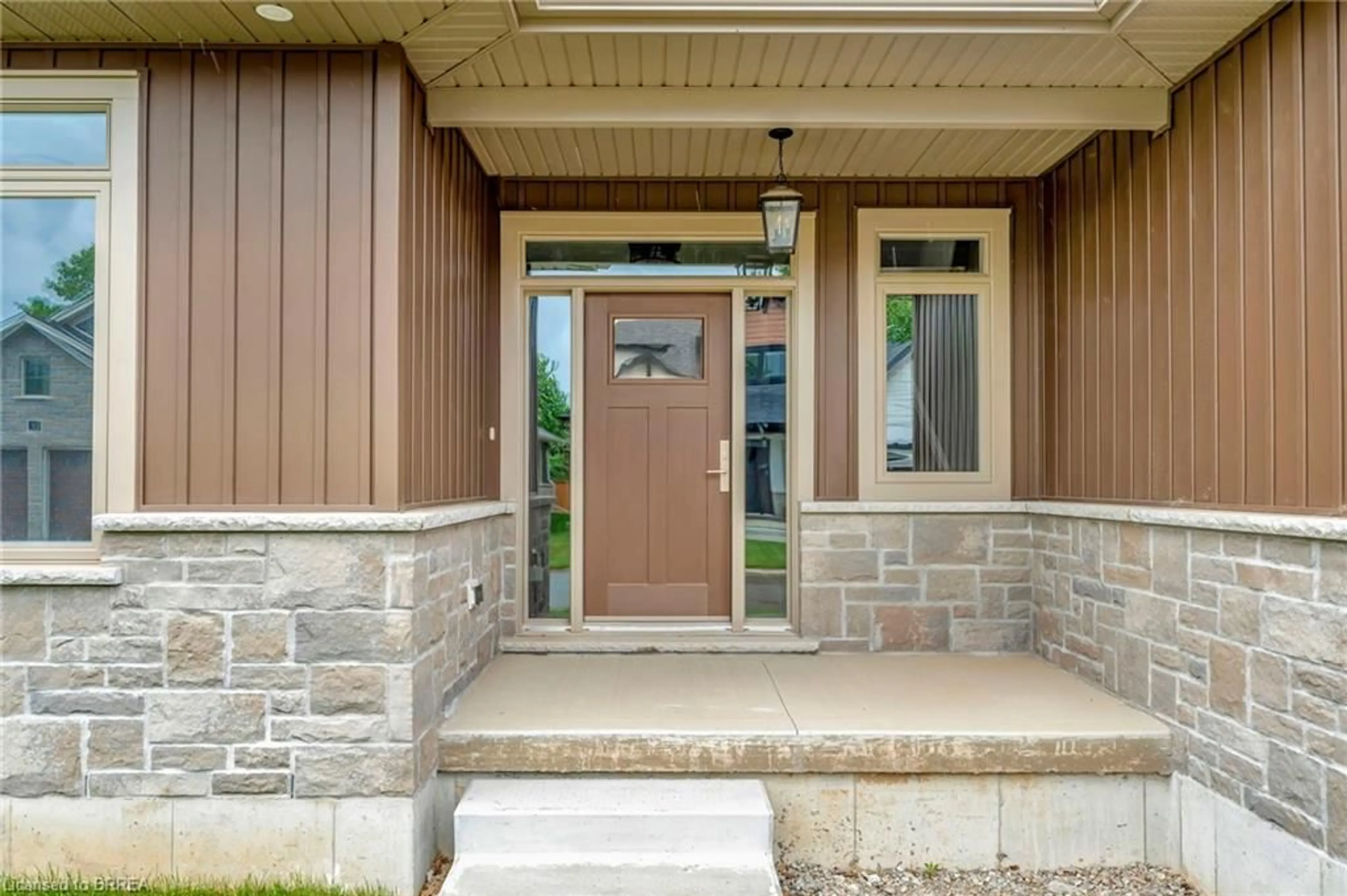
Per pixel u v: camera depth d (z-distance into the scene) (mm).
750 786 3090
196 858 2904
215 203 3000
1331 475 2525
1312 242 2609
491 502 4316
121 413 2977
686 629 4566
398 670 2908
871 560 4422
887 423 4535
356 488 2965
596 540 4613
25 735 2902
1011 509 4441
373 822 2902
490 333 4449
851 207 4520
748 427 4609
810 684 3809
